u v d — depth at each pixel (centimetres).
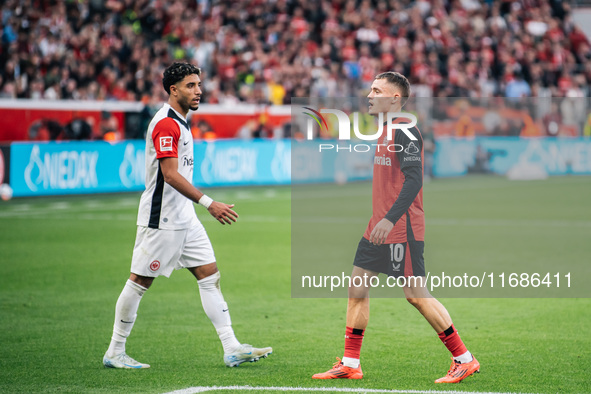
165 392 1741
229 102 7969
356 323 1852
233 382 1827
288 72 8819
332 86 8894
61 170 5962
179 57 8156
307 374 1905
